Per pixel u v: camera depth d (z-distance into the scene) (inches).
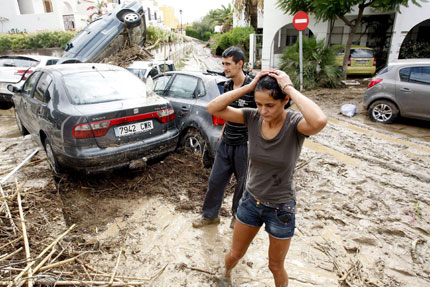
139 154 148.7
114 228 123.3
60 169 150.7
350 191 154.3
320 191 155.0
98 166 136.9
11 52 754.8
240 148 109.4
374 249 114.1
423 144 221.8
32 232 110.7
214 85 175.9
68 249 105.3
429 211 136.4
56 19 845.2
